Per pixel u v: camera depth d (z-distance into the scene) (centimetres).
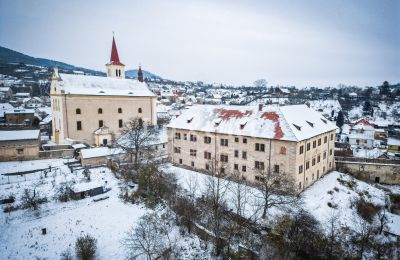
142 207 3600
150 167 4312
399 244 3434
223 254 2797
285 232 3209
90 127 6519
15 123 8869
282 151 4053
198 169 5106
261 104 4697
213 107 5338
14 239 2814
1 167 4625
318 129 4684
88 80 6719
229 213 3378
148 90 7700
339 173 5231
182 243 2953
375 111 14712
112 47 8112
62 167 4800
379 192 4850
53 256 2588
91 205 3606
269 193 3653
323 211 3788
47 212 3372
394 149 7062
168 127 5512
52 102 6719
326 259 2975
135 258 2586
